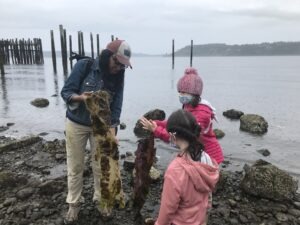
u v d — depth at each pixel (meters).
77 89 1.94
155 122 1.81
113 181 1.93
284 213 2.31
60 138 4.61
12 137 4.54
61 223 2.08
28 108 6.93
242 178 2.78
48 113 6.42
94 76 1.92
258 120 5.23
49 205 2.28
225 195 2.55
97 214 2.17
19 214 2.17
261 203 2.43
